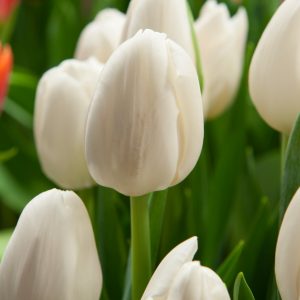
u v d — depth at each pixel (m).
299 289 0.57
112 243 0.72
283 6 0.63
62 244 0.58
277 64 0.63
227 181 0.83
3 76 0.84
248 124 0.94
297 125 0.61
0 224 1.10
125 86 0.57
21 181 1.03
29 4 1.22
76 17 1.16
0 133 1.03
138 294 0.62
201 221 0.79
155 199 0.67
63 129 0.70
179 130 0.58
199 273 0.55
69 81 0.70
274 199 0.88
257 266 0.72
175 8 0.65
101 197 0.72
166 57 0.57
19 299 0.58
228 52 0.75
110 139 0.58
